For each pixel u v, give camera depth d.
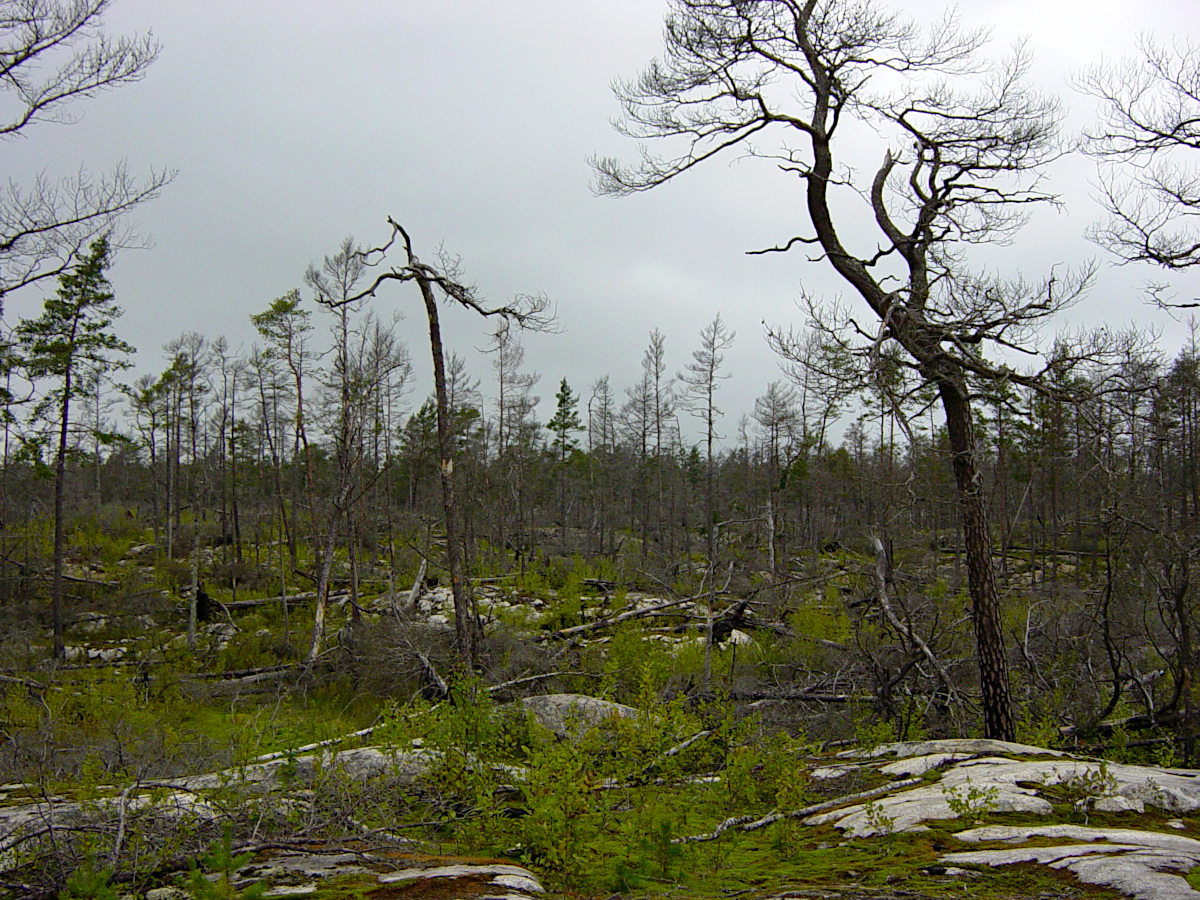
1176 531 10.94
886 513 12.98
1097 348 10.86
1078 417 11.30
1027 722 11.66
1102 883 4.13
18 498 39.75
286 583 33.56
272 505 46.41
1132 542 11.62
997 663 10.95
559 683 16.45
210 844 4.93
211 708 18.36
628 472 54.34
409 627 18.95
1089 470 11.36
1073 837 5.01
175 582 32.22
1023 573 33.75
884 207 12.05
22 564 32.03
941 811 5.95
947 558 28.14
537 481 53.06
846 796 7.23
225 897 4.04
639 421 45.97
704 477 60.12
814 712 14.13
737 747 8.05
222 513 43.75
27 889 4.76
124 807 5.22
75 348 26.05
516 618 22.12
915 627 14.41
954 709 12.05
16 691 16.58
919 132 12.30
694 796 7.00
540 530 55.62
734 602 21.94
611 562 34.41
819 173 12.20
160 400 43.59
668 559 37.38
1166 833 5.13
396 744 7.38
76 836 5.33
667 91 12.90
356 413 27.41
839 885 4.66
